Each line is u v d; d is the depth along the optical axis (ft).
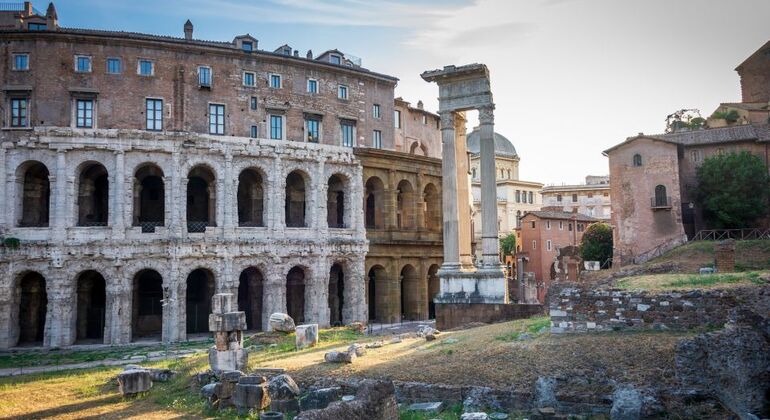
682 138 272.10
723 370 62.95
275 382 81.56
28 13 225.15
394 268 245.65
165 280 197.47
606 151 269.85
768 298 81.05
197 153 206.49
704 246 212.84
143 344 189.26
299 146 224.94
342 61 255.70
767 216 245.86
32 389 109.19
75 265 191.42
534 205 503.61
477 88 165.99
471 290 158.81
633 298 88.38
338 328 175.32
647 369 71.67
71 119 197.06
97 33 198.80
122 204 196.95
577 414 67.72
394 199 246.88
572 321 92.17
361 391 64.64
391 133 257.55
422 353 97.91
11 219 190.70
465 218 185.88
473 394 75.20
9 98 195.72
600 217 499.51
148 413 86.63
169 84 207.92
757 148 255.50
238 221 226.58
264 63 223.51
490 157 162.91
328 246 225.15
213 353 102.32
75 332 194.29
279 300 213.46
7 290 187.21
